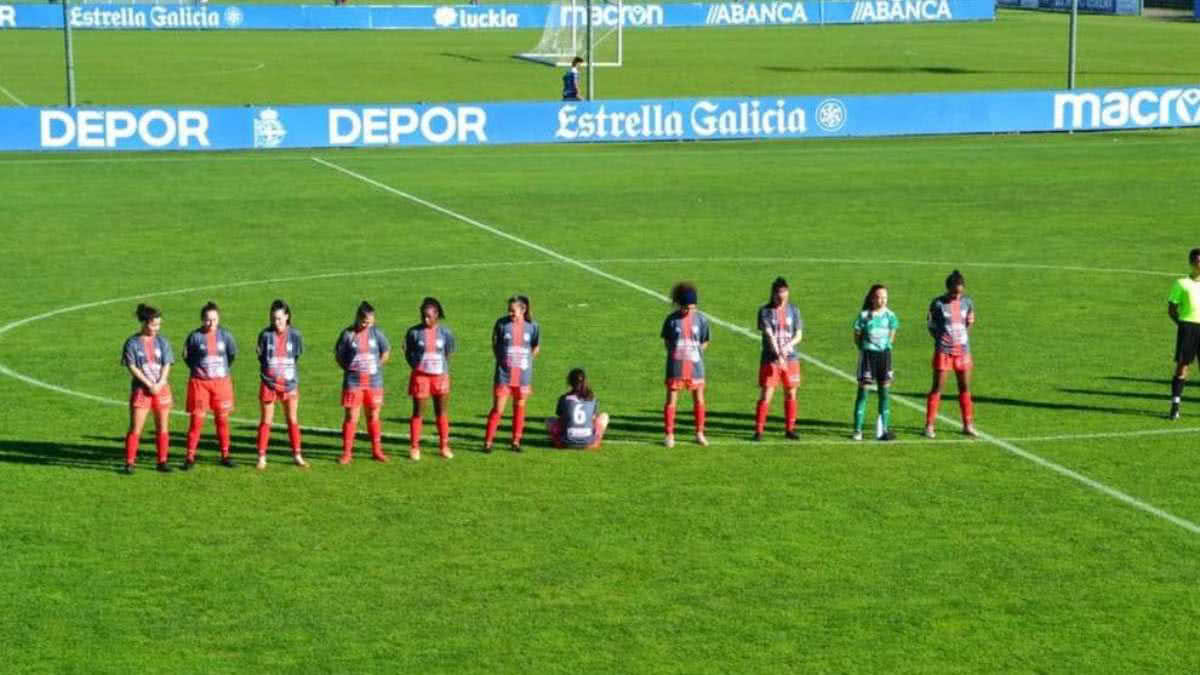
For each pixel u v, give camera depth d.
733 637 56.75
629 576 62.25
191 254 133.12
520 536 66.69
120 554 64.56
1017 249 136.25
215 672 53.84
